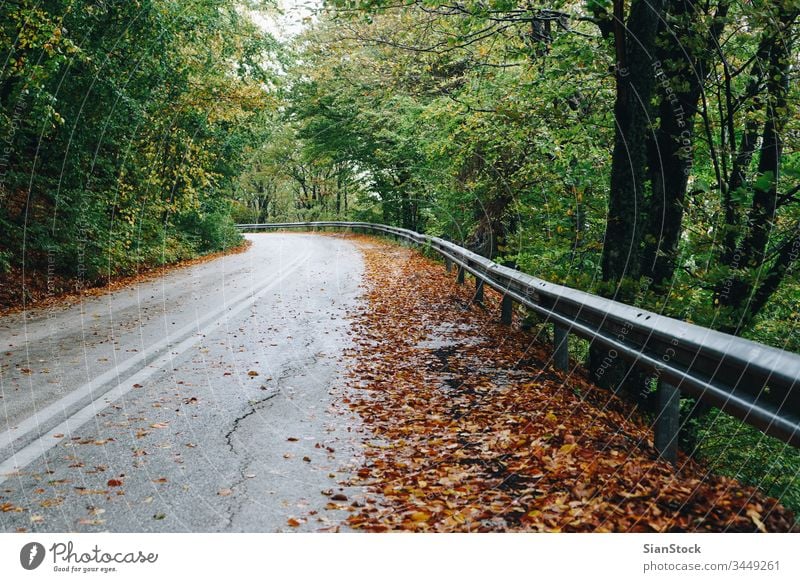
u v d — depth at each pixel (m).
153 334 10.44
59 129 16.38
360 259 26.73
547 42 12.50
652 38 8.04
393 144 30.45
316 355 9.12
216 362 8.53
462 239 23.12
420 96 19.34
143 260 21.69
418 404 6.79
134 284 17.80
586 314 7.12
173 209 23.00
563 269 11.79
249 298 14.88
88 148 17.80
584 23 12.05
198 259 27.20
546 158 14.19
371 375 8.00
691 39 8.28
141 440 5.51
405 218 37.88
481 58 14.41
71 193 17.20
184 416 6.21
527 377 7.73
